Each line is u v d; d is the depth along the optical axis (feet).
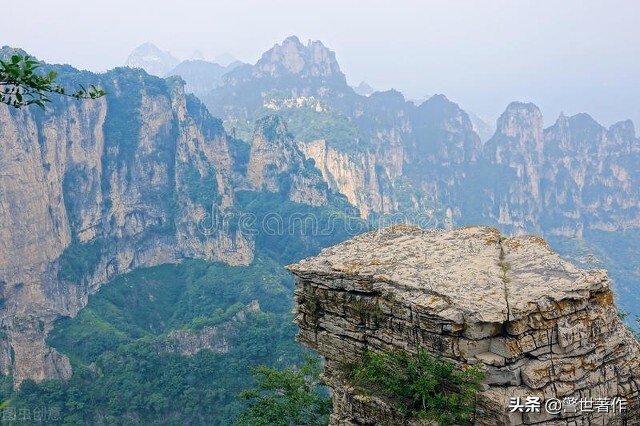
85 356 311.06
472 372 41.14
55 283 345.10
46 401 240.12
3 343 256.52
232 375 278.26
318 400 63.52
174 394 262.88
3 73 38.93
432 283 45.65
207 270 437.99
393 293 46.37
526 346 41.27
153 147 474.49
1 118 314.76
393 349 46.88
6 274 310.86
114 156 451.12
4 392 239.91
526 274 45.65
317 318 53.62
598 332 43.52
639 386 44.37
